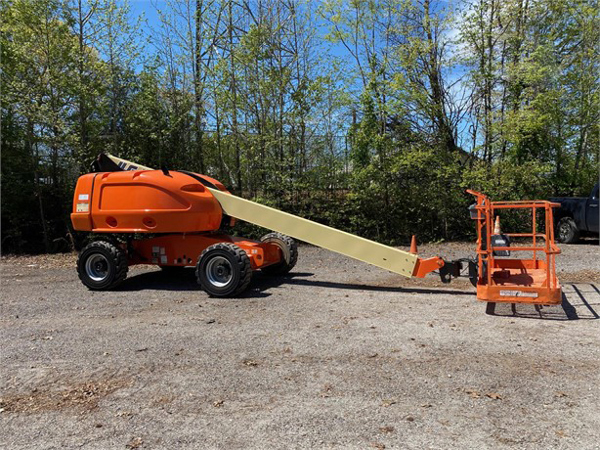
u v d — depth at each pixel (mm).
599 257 10844
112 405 3684
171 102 14469
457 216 15016
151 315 6332
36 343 5180
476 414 3426
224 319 6047
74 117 13820
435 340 5055
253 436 3184
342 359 4543
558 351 4664
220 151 14945
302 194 14672
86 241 13664
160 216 7676
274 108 14484
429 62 14648
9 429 3340
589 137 16156
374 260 7148
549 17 15203
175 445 3092
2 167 13391
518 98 14969
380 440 3102
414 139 14781
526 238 14594
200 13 14164
